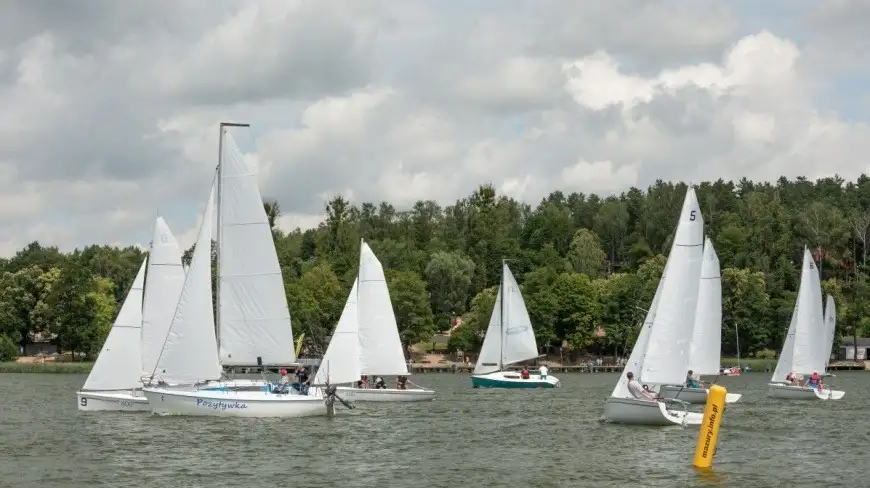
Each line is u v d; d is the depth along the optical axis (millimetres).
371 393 92250
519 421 74688
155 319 74875
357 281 92188
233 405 69812
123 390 75750
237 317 67938
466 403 94750
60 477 47344
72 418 73250
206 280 68625
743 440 62344
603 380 159000
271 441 59562
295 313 188500
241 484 45594
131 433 62812
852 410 85875
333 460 52781
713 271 96062
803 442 61469
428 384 142250
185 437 60875
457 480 46812
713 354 96188
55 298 199125
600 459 53281
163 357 68438
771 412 83688
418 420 74875
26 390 122375
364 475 48156
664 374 65812
